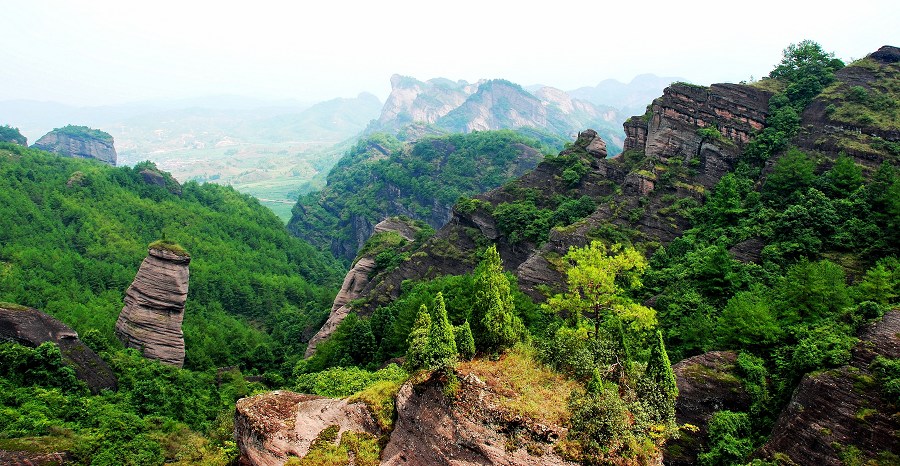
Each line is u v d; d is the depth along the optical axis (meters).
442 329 26.52
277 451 28.67
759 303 38.16
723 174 69.25
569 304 34.44
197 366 67.31
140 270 64.62
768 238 50.97
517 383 25.52
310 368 63.84
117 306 80.12
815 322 35.94
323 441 28.20
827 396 29.48
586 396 23.89
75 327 62.38
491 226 80.56
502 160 193.75
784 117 68.31
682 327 42.97
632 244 63.81
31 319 49.00
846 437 27.86
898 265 40.12
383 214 196.12
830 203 49.31
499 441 23.31
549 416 23.61
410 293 70.75
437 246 83.81
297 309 108.25
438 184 192.62
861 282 40.38
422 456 25.34
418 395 26.33
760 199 59.00
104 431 39.97
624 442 22.67
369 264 93.06
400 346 55.34
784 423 30.48
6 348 44.59
